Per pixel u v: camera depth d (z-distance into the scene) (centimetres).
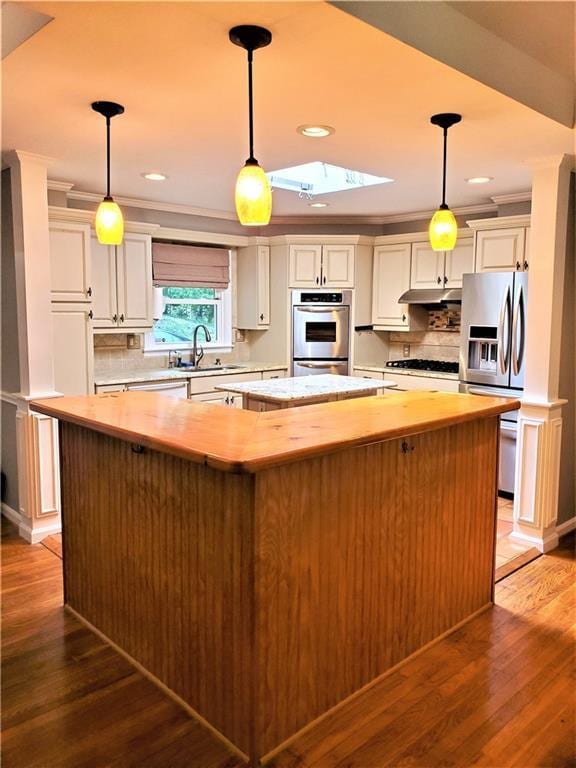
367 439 198
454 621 269
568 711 212
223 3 165
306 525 198
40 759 189
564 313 357
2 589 302
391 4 185
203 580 202
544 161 331
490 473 284
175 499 210
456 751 193
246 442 186
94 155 336
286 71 212
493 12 209
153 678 230
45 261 350
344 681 217
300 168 450
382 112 257
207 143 310
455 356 567
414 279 552
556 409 356
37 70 213
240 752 193
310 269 573
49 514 364
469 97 237
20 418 357
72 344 418
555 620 276
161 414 235
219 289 594
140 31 183
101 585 257
